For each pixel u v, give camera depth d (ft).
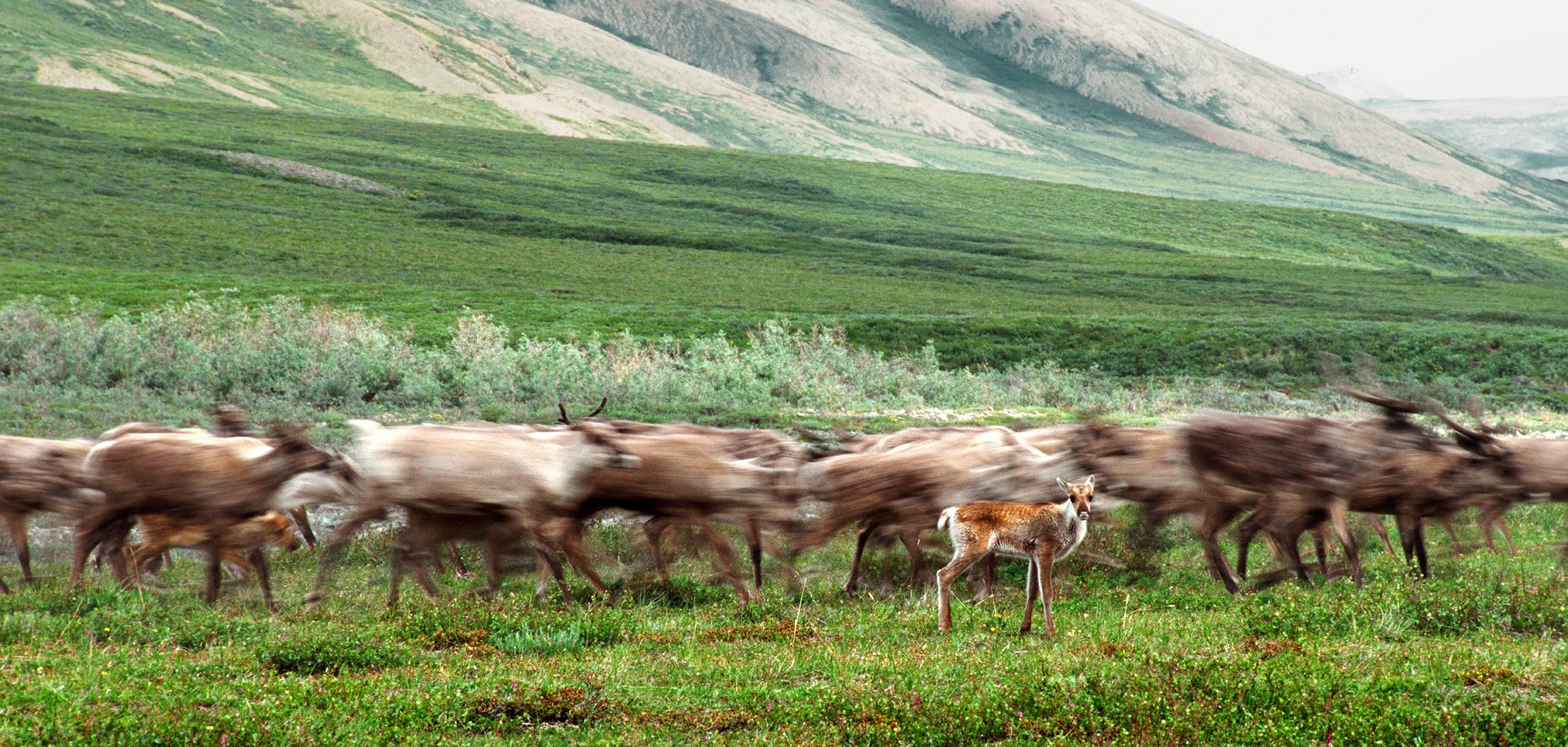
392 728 69.41
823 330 604.49
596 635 102.32
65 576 129.29
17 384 293.43
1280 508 135.74
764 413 309.22
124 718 66.44
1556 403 498.69
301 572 140.15
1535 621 102.37
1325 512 137.59
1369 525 162.71
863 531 135.95
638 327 577.02
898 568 143.54
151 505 122.93
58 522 153.28
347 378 337.93
